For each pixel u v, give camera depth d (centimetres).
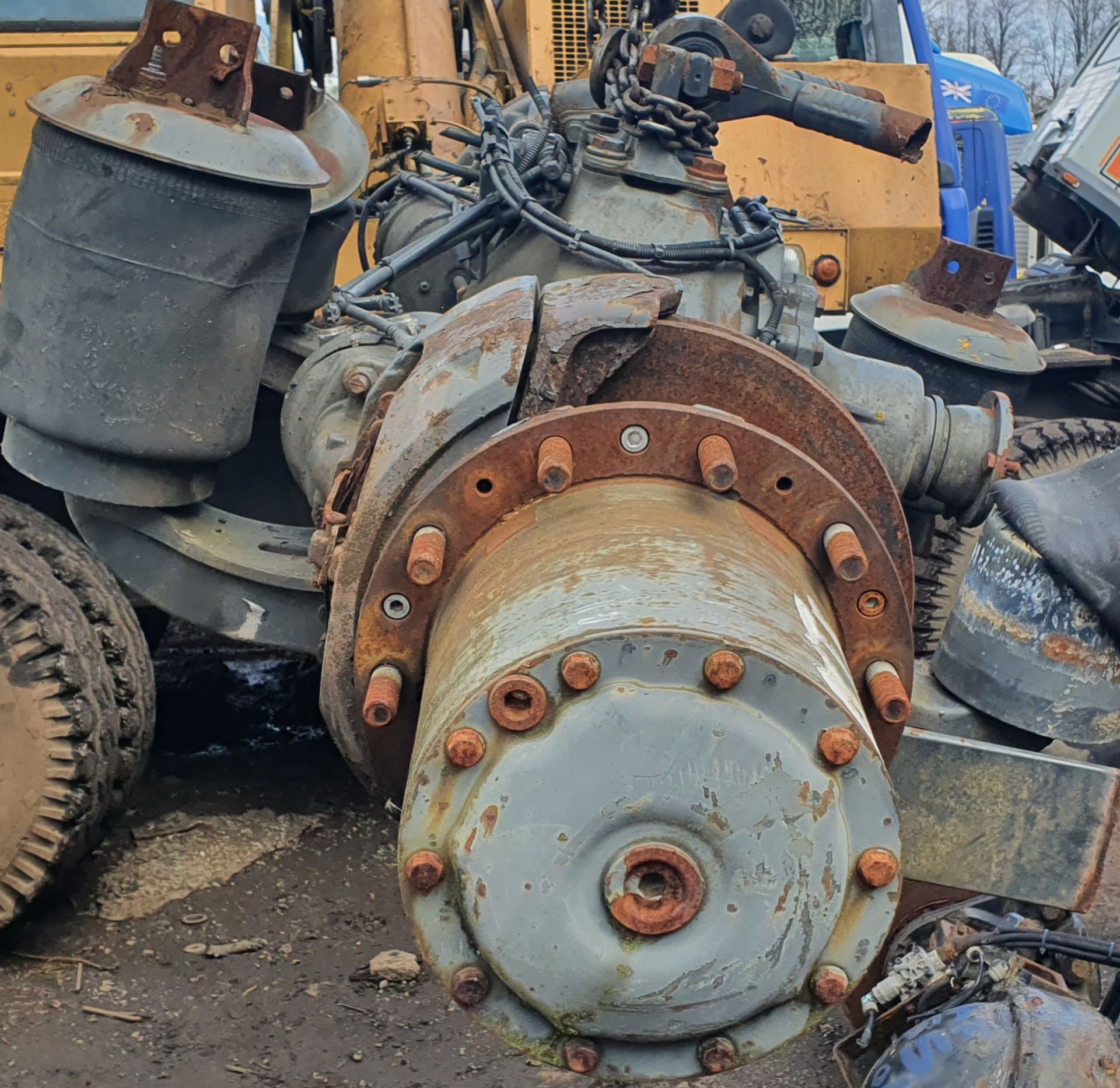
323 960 319
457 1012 300
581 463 172
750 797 137
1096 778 180
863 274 546
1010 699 214
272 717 486
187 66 299
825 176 541
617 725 136
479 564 168
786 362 199
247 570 336
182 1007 296
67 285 299
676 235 336
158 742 455
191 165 290
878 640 175
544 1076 277
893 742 173
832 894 140
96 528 335
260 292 312
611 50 346
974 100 1605
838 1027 294
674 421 172
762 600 150
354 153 380
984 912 209
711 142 345
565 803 137
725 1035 146
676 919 138
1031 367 437
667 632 136
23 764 304
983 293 449
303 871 361
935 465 345
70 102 297
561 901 138
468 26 584
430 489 171
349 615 190
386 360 332
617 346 192
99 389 303
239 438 320
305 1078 273
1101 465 221
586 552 156
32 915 326
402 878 142
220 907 340
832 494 173
